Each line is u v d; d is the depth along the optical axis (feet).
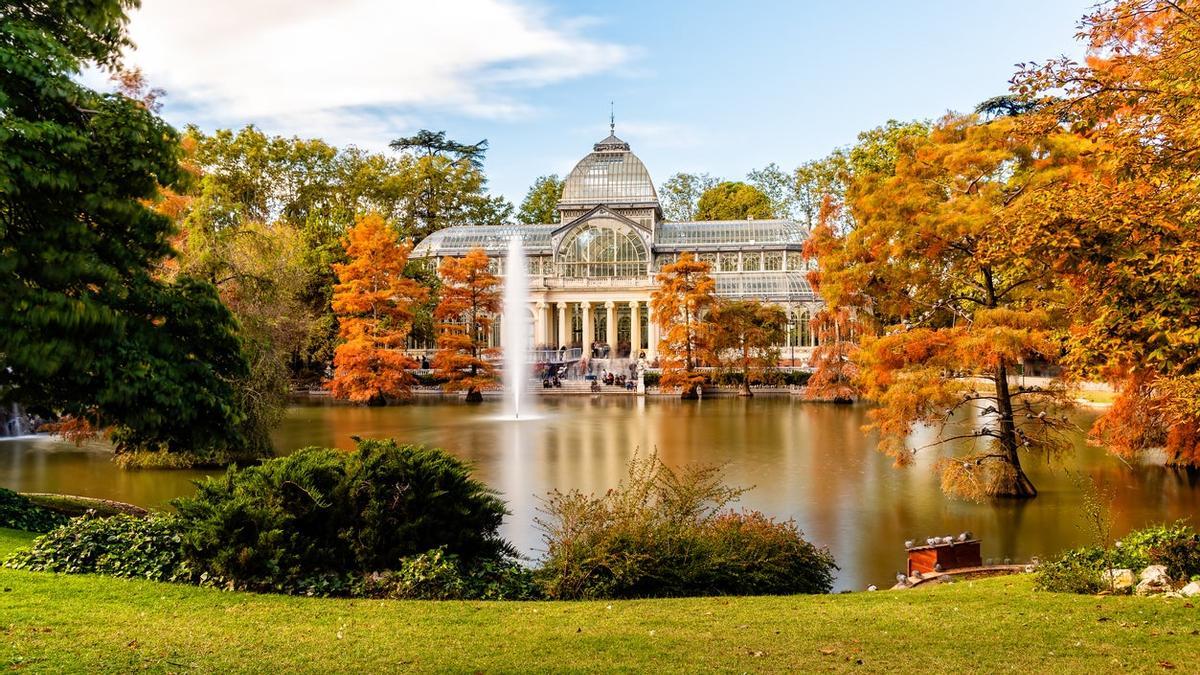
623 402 237.86
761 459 130.21
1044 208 48.26
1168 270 43.09
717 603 48.55
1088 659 35.24
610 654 36.40
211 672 33.09
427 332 278.26
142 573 50.60
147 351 44.93
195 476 117.19
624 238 345.31
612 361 310.65
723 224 365.61
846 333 227.20
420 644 37.65
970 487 98.17
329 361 272.51
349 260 284.00
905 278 108.06
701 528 60.44
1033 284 102.78
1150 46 59.06
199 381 46.85
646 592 54.03
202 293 48.47
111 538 53.57
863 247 110.73
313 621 41.42
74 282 42.80
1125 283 45.19
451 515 54.70
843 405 224.74
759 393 266.77
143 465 123.03
